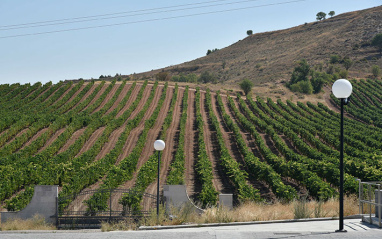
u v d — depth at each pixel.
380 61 120.81
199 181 34.34
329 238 11.74
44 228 17.78
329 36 156.12
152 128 56.53
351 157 38.91
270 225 15.12
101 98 70.25
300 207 17.36
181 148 43.53
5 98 70.75
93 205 22.27
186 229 14.78
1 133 51.03
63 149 45.88
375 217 14.43
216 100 77.38
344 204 18.39
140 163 41.41
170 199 19.72
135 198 21.73
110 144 48.62
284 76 116.69
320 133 53.53
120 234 13.19
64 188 26.39
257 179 34.56
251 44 189.00
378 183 14.78
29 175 31.58
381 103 80.25
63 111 63.41
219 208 17.50
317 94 90.50
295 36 176.75
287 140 53.03
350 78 104.19
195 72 171.50
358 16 168.38
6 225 17.70
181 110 68.00
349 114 74.56
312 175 30.09
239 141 46.44
